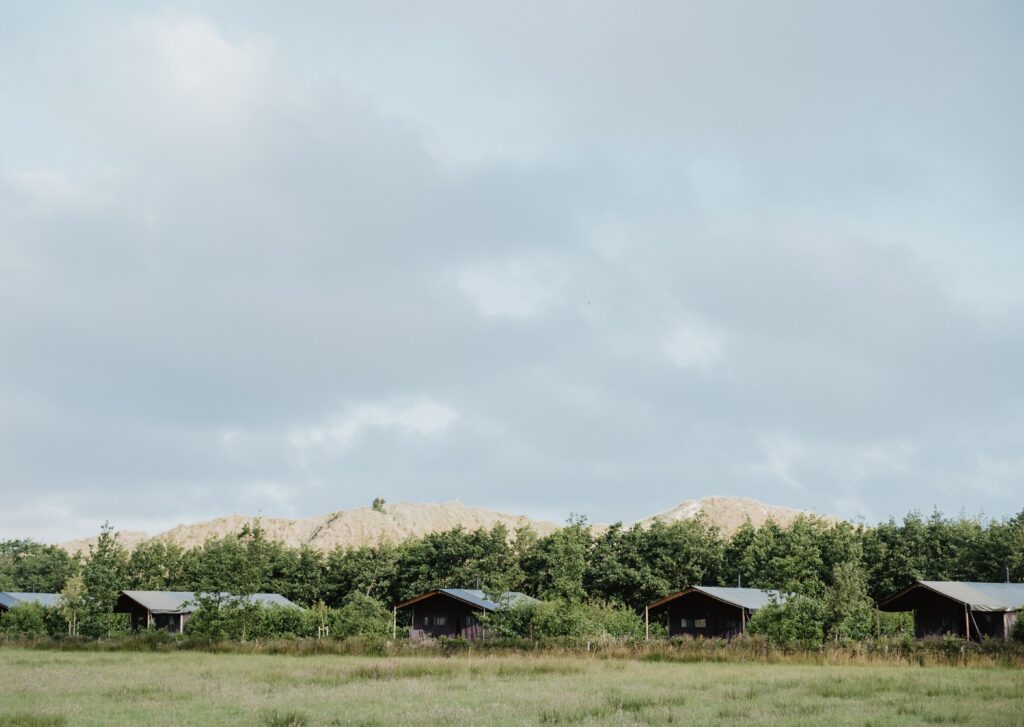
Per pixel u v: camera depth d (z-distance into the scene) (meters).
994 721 21.17
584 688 30.58
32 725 21.02
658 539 101.75
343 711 23.59
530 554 110.75
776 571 95.06
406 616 83.75
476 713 23.16
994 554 89.31
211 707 24.83
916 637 64.06
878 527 99.31
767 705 24.92
